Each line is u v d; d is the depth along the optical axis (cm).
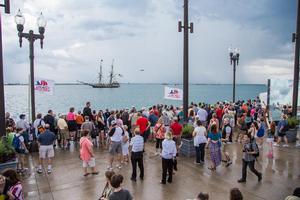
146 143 1527
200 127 1138
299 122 1662
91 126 1400
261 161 1177
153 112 1625
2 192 538
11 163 889
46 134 1025
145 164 1137
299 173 1018
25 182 934
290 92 1892
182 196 816
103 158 1229
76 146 1459
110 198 524
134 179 945
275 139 1524
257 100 2492
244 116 1569
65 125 1418
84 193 843
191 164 1130
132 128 1475
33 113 1409
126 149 1157
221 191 851
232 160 1184
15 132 1108
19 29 1330
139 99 6519
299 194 521
